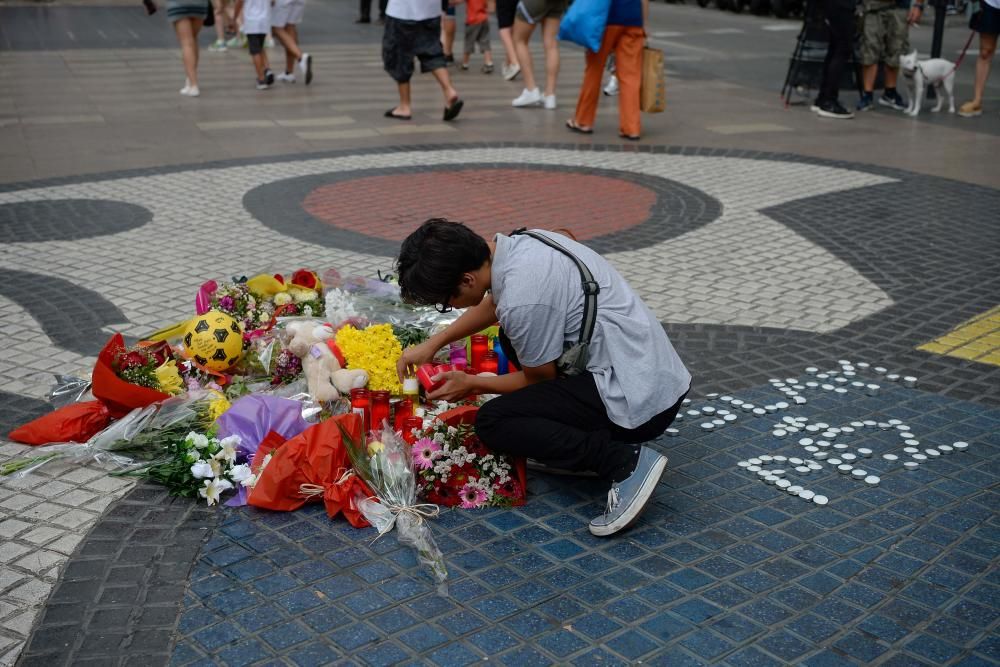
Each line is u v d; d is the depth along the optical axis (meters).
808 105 12.53
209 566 3.36
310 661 2.91
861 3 11.75
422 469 3.72
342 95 13.09
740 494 3.83
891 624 3.07
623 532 3.57
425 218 7.64
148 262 6.61
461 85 13.97
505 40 14.23
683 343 5.29
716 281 6.27
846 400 4.61
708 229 7.39
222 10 17.39
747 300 5.93
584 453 3.60
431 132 10.82
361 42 18.77
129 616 3.10
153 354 4.42
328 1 27.62
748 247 6.96
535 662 2.91
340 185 8.61
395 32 11.05
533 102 12.38
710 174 9.05
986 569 3.35
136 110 11.92
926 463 4.05
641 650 2.96
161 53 17.00
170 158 9.58
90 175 8.91
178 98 12.73
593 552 3.46
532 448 3.63
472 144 10.23
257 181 8.76
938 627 3.06
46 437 4.12
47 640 2.99
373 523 3.58
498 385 3.75
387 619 3.10
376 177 8.89
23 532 3.54
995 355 5.11
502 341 3.91
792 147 10.16
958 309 5.75
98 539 3.50
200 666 2.88
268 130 10.88
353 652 2.95
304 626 3.06
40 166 9.22
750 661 2.91
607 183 8.71
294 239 7.12
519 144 10.24
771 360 5.07
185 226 7.43
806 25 12.23
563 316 3.48
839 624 3.07
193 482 3.76
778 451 4.15
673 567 3.37
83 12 24.14
